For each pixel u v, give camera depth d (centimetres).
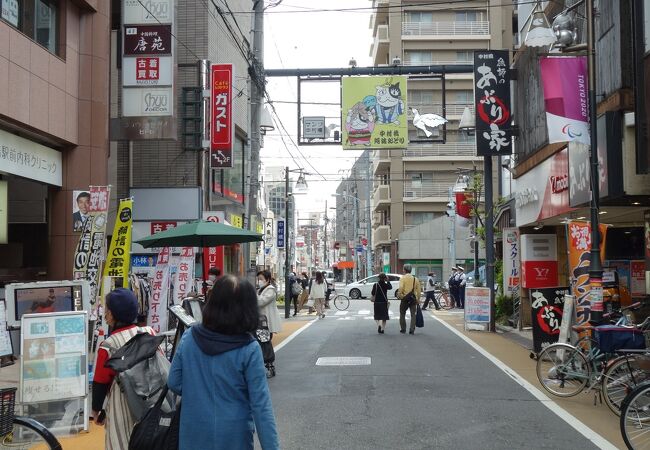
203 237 1153
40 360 722
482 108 1783
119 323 475
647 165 1036
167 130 1608
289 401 902
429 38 4912
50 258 1430
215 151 1995
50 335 728
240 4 2584
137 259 2008
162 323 1281
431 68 2003
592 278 1012
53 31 1391
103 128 1486
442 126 2086
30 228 1528
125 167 2034
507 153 1781
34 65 1277
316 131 2086
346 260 9212
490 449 670
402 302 1808
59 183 1435
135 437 383
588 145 1189
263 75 1744
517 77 1802
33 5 1311
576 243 1112
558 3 1545
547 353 943
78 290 854
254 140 1739
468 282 3066
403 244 5078
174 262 1376
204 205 2098
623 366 812
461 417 805
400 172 5128
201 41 2064
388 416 810
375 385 1014
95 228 1061
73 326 739
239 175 2583
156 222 2012
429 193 5100
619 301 1274
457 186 3472
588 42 1058
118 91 1952
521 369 1166
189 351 361
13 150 1262
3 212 1314
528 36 1190
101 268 1055
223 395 352
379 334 1792
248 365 354
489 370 1155
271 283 1147
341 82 2092
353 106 2091
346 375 1105
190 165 2041
